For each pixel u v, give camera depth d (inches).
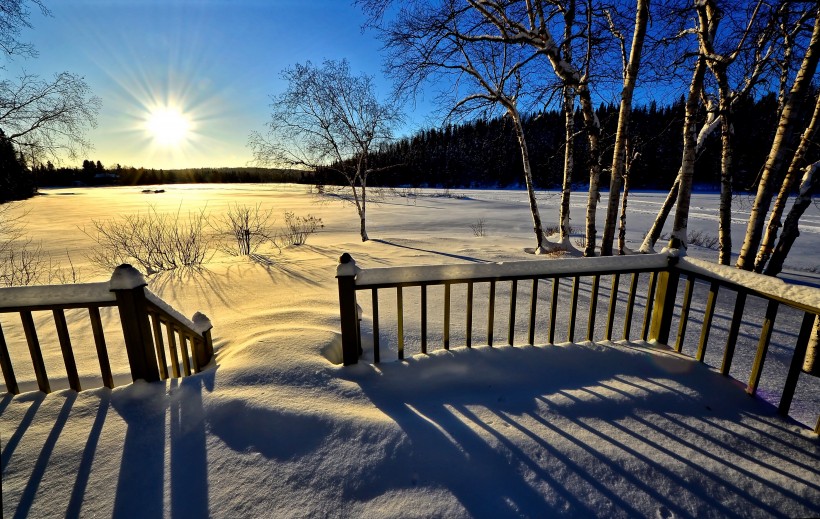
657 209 912.3
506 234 520.7
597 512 59.6
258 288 217.0
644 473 66.9
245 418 78.0
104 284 84.1
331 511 59.4
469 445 72.3
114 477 65.6
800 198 203.3
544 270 105.8
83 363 119.9
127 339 86.7
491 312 108.1
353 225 642.8
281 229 575.5
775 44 227.6
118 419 79.0
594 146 296.0
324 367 98.3
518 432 76.3
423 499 61.2
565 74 281.0
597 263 108.3
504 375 98.3
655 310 117.5
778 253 213.9
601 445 73.4
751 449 73.5
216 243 434.9
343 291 96.0
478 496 61.7
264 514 59.0
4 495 62.1
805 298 75.3
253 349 107.0
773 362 123.3
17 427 76.7
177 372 96.1
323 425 76.4
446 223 673.6
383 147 464.8
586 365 103.1
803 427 79.8
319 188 561.6
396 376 96.4
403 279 99.6
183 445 72.3
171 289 219.6
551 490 63.2
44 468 67.1
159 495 62.3
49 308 83.1
